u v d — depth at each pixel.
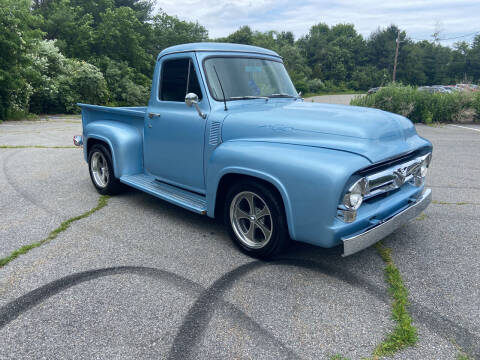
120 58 39.22
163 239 3.95
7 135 11.82
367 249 3.72
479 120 15.75
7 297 2.88
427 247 3.78
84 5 45.97
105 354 2.29
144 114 4.59
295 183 2.88
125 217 4.58
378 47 93.12
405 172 3.31
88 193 5.55
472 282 3.11
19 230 4.15
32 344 2.38
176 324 2.56
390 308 2.74
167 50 4.26
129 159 4.88
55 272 3.25
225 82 3.92
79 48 36.59
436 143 10.20
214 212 3.66
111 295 2.90
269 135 3.32
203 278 3.16
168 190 4.33
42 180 6.25
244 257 3.54
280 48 81.12
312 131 3.15
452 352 2.30
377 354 2.28
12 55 17.08
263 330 2.50
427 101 15.91
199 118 3.83
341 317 2.63
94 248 3.73
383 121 3.28
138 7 56.09
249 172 3.17
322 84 76.06
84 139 5.58
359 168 2.75
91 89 25.03
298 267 3.35
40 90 21.47
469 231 4.19
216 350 2.32
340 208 2.81
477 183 6.21
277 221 3.16
